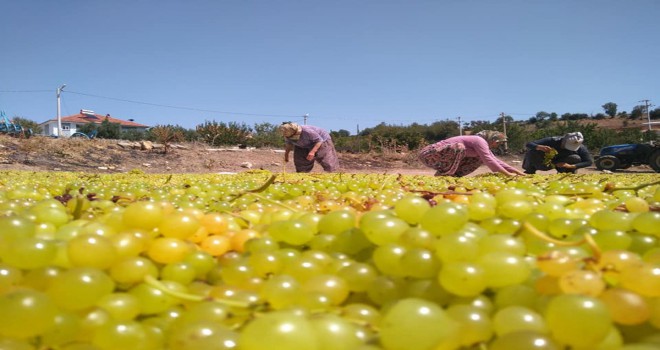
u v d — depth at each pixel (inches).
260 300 45.1
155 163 869.2
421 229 54.4
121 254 51.4
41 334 38.9
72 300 42.2
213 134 1245.1
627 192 117.6
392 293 46.9
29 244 47.6
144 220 59.9
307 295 43.6
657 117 4067.4
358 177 241.6
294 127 441.4
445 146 381.7
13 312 36.8
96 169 771.4
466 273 43.2
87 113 3476.9
